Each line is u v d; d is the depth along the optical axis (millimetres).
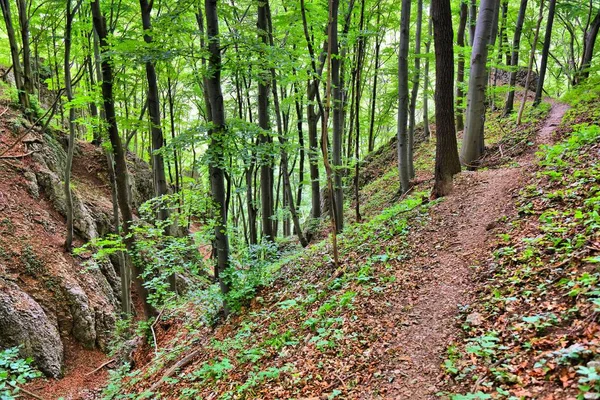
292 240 18016
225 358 6703
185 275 16672
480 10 11594
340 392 4457
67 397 9109
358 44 11602
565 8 19938
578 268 4461
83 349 11133
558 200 6469
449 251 6961
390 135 36188
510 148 12773
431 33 18156
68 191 12547
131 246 9938
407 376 4336
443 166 9766
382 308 5895
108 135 9836
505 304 4695
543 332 3895
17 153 13641
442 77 9438
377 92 27453
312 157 13859
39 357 9672
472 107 12398
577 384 3053
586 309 3787
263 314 7973
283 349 6105
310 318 6477
